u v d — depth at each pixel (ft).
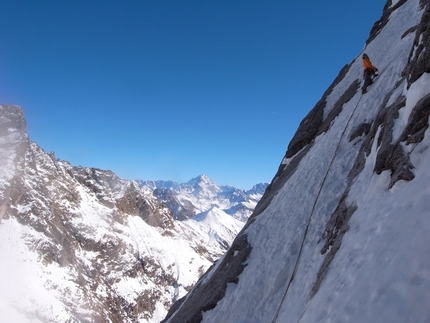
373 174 39.63
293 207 68.80
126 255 636.07
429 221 21.90
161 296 631.15
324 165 69.56
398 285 20.03
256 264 64.90
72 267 493.77
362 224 33.47
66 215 591.78
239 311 57.41
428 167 27.55
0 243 423.64
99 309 452.35
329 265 35.04
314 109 124.98
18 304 351.87
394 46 81.61
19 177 523.70
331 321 23.54
